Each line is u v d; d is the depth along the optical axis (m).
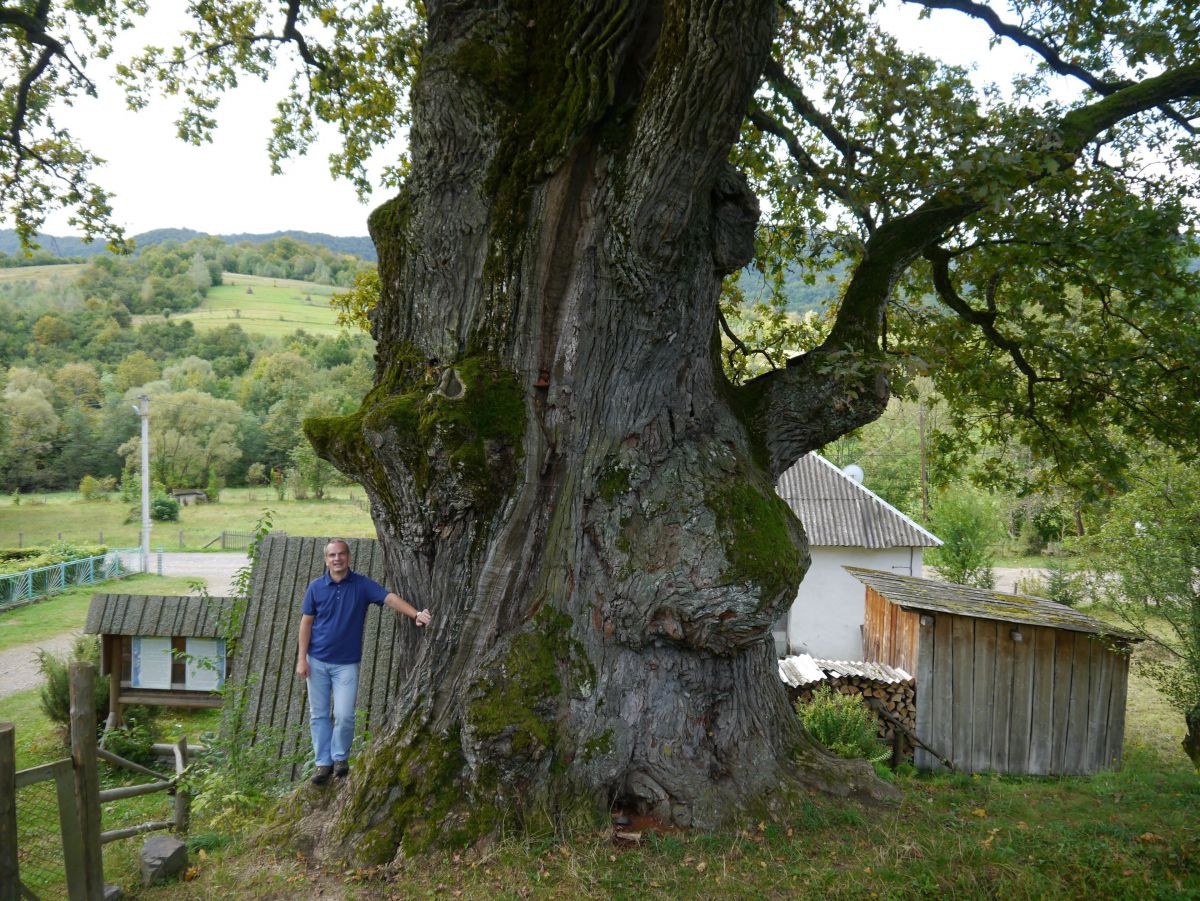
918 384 27.88
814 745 6.70
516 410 5.61
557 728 5.56
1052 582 24.97
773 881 5.00
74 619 21.95
